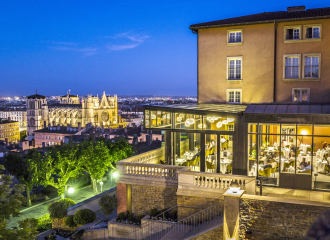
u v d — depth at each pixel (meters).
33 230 17.28
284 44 26.89
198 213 18.22
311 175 19.31
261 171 20.42
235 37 28.61
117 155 49.00
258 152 20.48
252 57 27.94
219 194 18.67
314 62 26.12
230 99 29.09
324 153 19.05
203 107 24.41
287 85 27.06
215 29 29.06
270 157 20.69
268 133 20.11
